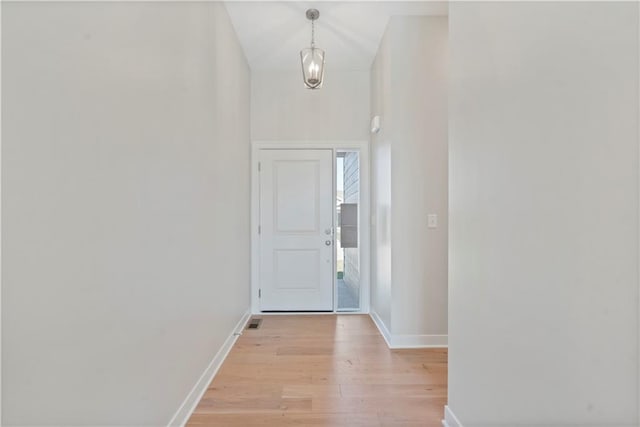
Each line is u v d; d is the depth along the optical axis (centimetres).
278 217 410
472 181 155
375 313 376
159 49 157
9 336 81
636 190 78
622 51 81
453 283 176
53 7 94
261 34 326
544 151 107
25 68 85
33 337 87
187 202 194
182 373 186
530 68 113
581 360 93
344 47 353
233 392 220
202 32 220
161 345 160
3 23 80
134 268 135
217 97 256
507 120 127
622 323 82
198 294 213
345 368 255
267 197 410
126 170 129
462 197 166
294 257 411
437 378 240
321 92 408
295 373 247
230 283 301
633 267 79
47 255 92
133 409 134
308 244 411
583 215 92
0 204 79
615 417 84
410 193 301
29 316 86
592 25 89
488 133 141
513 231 123
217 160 257
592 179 89
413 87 301
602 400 87
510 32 125
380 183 349
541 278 108
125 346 128
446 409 184
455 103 174
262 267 410
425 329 300
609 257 85
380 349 293
